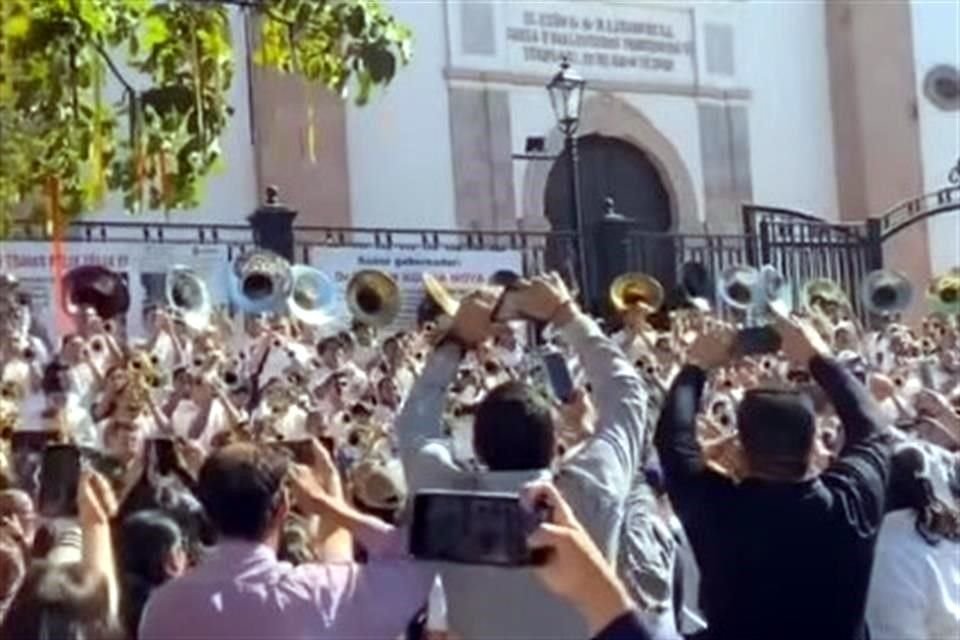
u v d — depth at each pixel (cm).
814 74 3303
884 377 1198
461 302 616
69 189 1012
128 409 1291
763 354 641
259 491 520
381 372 1828
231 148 2689
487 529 477
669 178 3148
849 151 3291
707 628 571
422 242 2698
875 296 2858
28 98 902
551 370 796
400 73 2859
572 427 771
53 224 1009
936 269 3209
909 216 3108
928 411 972
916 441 802
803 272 2920
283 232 2403
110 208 2373
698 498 576
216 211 2662
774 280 2636
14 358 1662
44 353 1750
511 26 2992
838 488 571
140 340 1972
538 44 3022
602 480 555
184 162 1062
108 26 987
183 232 2555
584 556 393
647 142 3127
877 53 3272
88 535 525
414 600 510
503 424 558
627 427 573
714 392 1354
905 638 740
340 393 1731
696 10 3206
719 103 3216
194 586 513
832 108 3306
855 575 565
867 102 3281
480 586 530
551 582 397
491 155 2944
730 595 565
